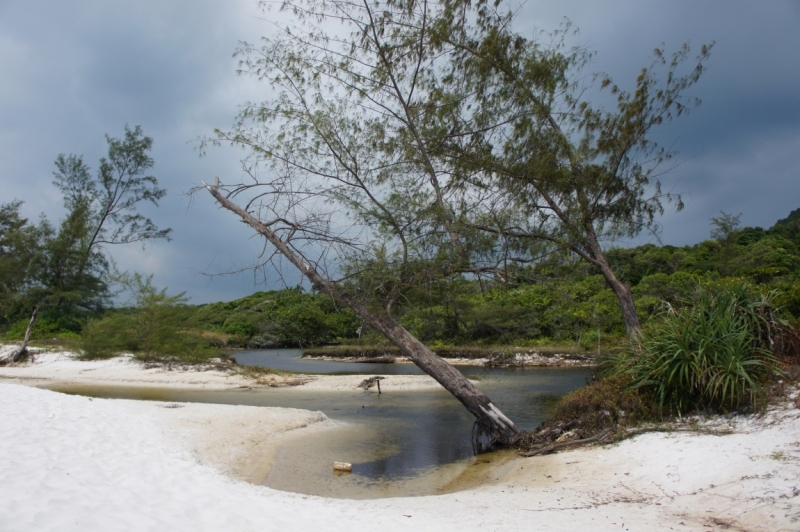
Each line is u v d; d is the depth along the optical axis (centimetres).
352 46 1252
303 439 1223
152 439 996
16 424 884
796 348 966
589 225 1280
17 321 3828
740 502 589
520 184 1253
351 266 1184
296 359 4047
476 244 1195
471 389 1170
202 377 2395
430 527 584
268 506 634
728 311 966
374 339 3909
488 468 988
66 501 518
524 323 3588
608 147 1286
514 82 1273
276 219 1244
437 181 1275
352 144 1261
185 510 556
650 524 568
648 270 3803
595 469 823
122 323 2798
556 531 562
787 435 740
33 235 3628
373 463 1042
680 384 930
